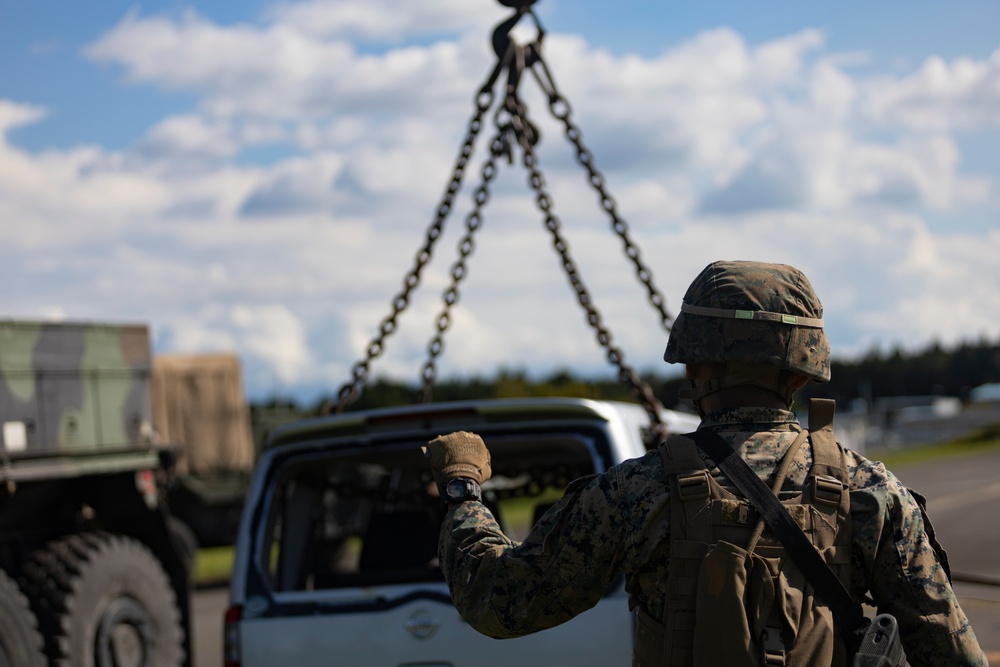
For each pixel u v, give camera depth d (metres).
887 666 1.87
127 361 8.04
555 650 3.70
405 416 3.97
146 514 8.03
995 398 95.06
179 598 8.05
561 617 2.18
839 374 162.75
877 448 62.69
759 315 2.12
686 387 2.26
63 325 7.46
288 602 3.94
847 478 2.07
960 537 14.04
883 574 2.04
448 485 2.39
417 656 3.80
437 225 5.44
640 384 5.25
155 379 15.55
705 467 2.08
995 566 10.91
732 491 2.05
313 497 4.78
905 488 2.10
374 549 4.93
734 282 2.17
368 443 4.06
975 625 7.70
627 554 2.11
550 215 5.37
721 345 2.14
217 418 16.12
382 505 5.32
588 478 2.22
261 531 4.04
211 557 18.17
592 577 2.15
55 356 7.36
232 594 3.99
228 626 3.97
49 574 6.96
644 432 4.39
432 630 3.80
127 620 7.34
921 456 47.78
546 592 2.16
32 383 7.15
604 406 3.93
